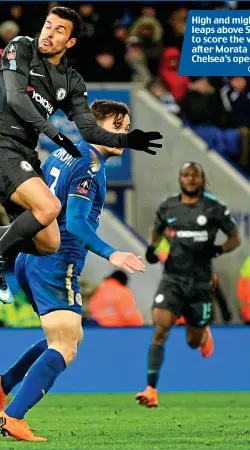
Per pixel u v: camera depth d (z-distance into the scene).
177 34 37.44
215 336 31.95
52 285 17.22
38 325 31.67
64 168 17.56
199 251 26.33
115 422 21.88
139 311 33.19
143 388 31.56
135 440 17.58
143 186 35.44
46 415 23.80
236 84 37.28
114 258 16.36
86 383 31.44
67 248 17.36
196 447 16.30
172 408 25.84
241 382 31.88
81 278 33.09
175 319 25.98
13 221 17.62
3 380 18.09
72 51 36.75
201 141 36.03
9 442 16.53
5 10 36.50
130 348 31.67
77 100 17.77
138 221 35.38
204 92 37.09
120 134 17.06
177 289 26.05
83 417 23.25
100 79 36.84
